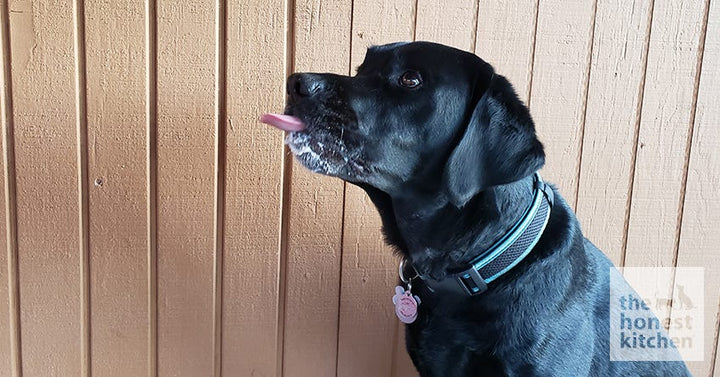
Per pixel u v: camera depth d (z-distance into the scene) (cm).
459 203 109
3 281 137
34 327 141
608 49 154
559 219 124
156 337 147
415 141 112
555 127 155
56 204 136
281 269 150
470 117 110
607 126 158
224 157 142
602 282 130
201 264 146
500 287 117
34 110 132
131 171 138
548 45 151
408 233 123
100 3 130
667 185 164
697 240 169
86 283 141
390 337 159
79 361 144
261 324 152
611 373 127
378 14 142
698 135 163
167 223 142
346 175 113
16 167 133
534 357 115
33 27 129
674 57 158
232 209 144
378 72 114
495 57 149
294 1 138
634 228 165
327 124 108
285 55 140
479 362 120
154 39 134
